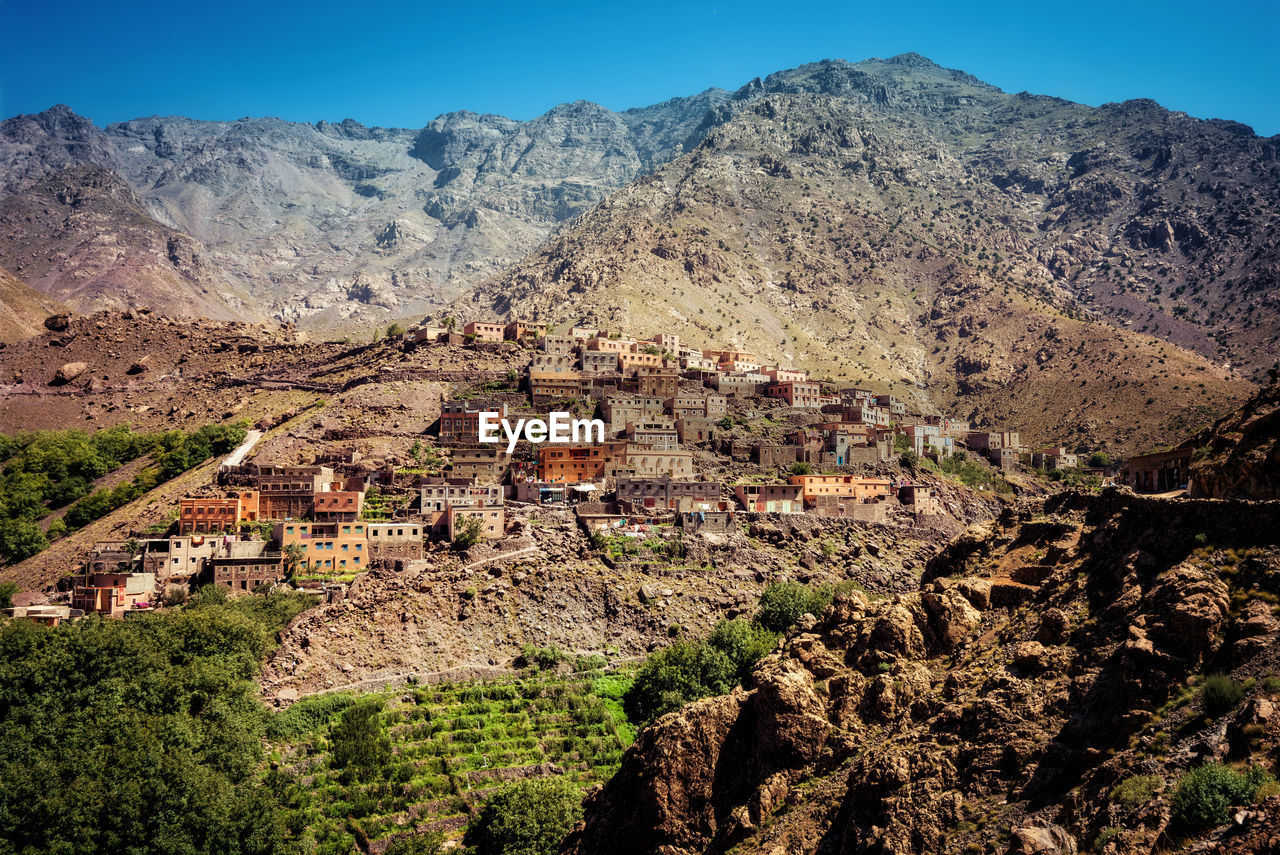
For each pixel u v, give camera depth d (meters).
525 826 156.25
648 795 112.12
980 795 83.12
